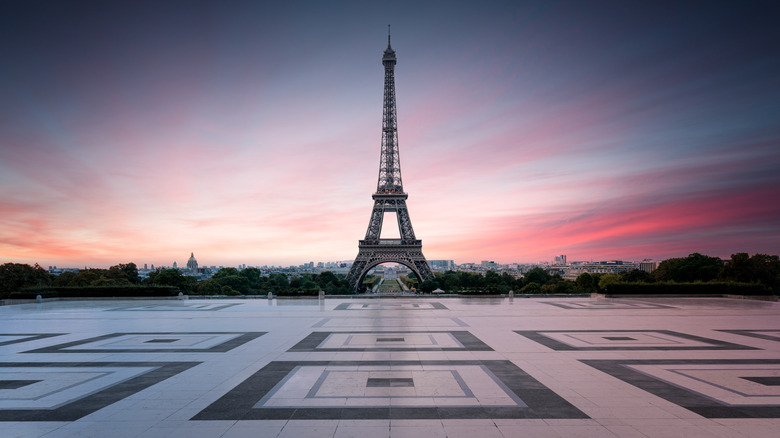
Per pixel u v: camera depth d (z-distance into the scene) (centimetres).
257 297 6625
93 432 1390
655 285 6356
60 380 1995
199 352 2595
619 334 3153
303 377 2022
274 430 1401
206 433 1380
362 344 2811
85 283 10000
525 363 2277
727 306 5128
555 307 5081
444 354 2498
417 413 1548
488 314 4406
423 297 6531
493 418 1497
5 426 1444
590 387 1848
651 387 1847
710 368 2167
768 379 1967
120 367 2236
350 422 1466
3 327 3675
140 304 5781
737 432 1373
